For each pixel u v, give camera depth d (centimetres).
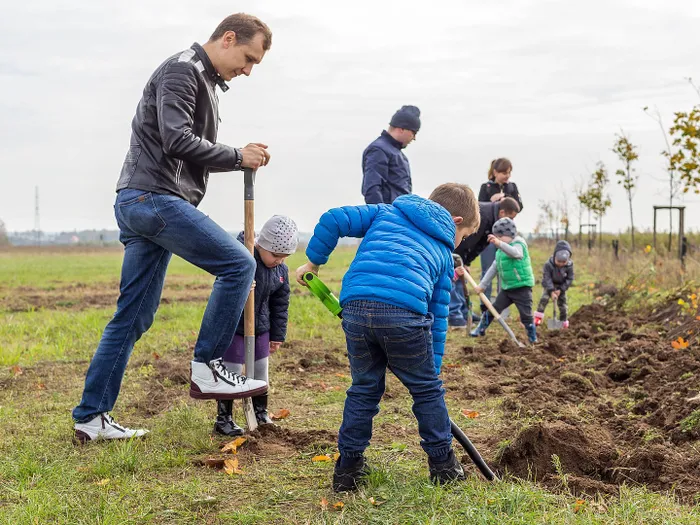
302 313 1052
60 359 733
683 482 339
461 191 392
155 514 327
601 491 336
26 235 15112
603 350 711
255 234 487
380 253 347
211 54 438
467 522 301
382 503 330
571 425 424
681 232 1466
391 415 496
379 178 789
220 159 427
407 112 794
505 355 723
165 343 812
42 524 312
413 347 339
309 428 473
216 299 429
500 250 841
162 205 423
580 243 3141
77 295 1566
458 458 399
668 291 1033
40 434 459
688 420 416
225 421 456
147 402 540
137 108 438
